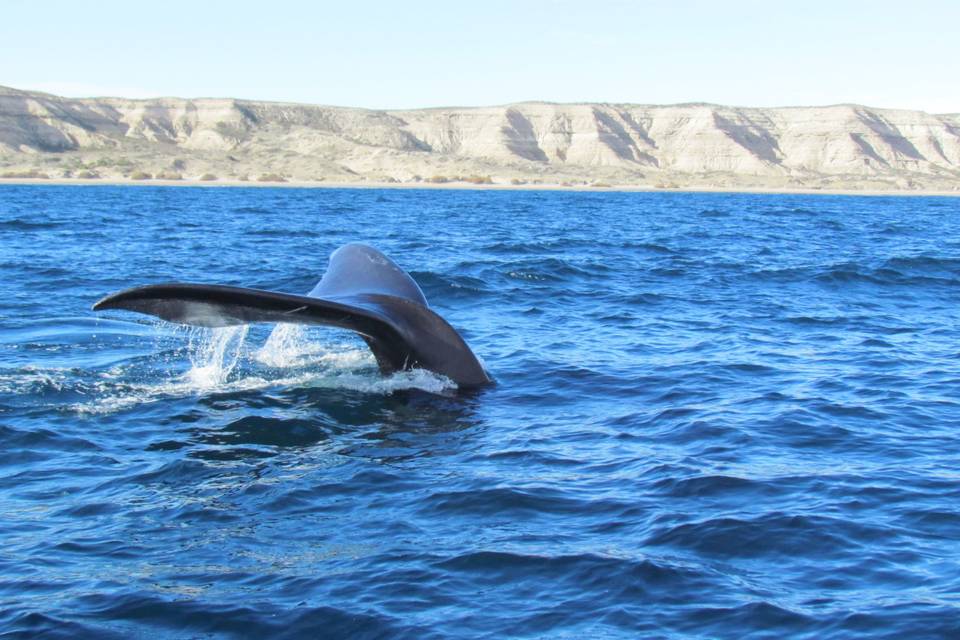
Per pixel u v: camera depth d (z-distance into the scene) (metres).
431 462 7.93
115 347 12.12
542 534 6.45
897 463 7.98
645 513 6.80
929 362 12.16
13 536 6.40
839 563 6.00
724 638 5.12
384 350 9.86
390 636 5.15
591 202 81.81
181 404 9.59
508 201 80.00
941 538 6.36
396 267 10.45
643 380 10.98
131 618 5.32
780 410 9.66
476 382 10.41
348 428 8.86
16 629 5.20
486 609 5.43
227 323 8.30
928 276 22.06
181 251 26.41
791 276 21.92
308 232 35.38
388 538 6.38
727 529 6.48
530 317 15.66
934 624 5.20
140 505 6.96
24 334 12.92
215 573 5.85
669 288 19.72
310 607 5.43
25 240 29.00
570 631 5.19
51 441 8.45
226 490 7.26
